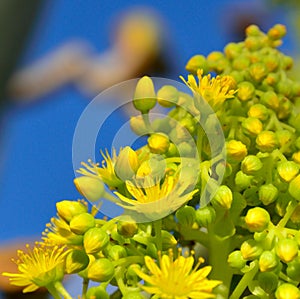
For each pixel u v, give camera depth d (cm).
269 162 32
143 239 31
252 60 34
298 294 30
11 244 41
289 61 34
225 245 32
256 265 31
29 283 31
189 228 32
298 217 31
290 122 33
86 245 30
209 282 30
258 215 30
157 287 30
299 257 30
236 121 32
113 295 32
